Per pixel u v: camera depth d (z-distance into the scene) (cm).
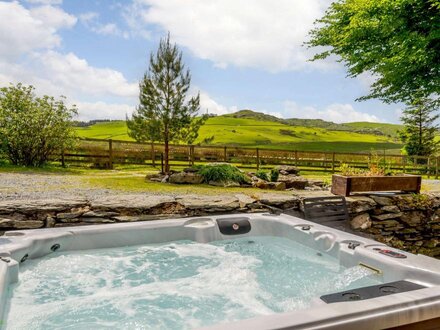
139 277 282
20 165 997
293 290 261
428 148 2089
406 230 514
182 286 268
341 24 839
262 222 396
